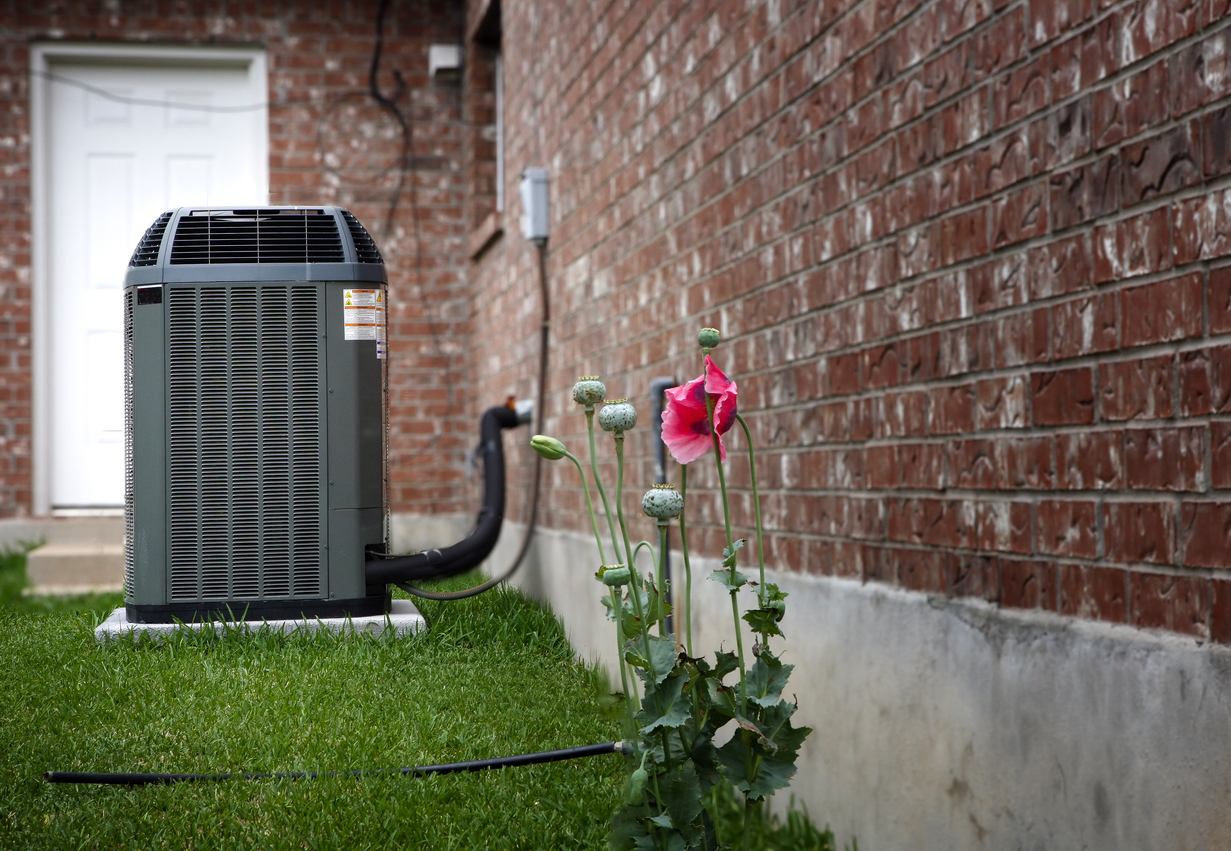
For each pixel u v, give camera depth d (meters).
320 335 2.98
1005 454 1.96
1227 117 1.46
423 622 3.04
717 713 1.71
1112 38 1.69
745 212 3.03
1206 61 1.50
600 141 4.28
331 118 6.95
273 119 6.89
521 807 2.05
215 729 2.31
